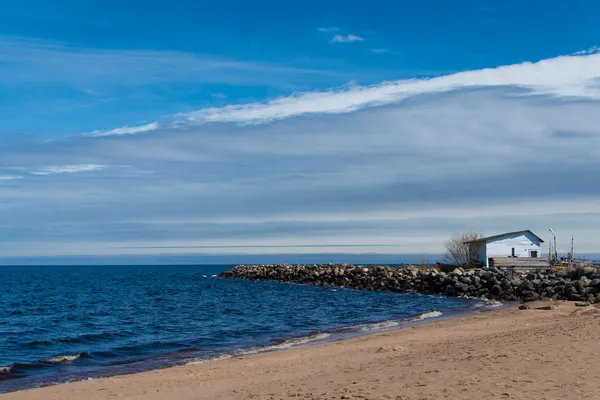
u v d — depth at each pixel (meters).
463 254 72.38
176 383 16.64
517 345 17.61
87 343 28.75
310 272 86.75
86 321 40.69
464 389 11.72
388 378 13.95
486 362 14.76
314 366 18.38
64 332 33.94
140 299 62.91
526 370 13.18
